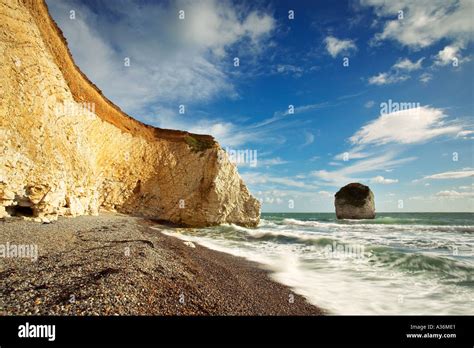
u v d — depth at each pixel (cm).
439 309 784
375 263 1368
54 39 2530
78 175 2052
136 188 3419
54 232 1145
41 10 2359
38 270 649
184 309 600
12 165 1316
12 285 548
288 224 4450
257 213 3859
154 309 562
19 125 1399
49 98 1764
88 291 556
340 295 899
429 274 1150
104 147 3156
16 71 1461
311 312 740
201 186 3503
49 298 514
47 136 1625
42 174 1494
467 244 1902
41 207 1488
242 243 2105
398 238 2342
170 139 3984
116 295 566
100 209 3014
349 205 6806
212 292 763
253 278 1058
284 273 1181
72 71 2816
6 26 1505
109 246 1030
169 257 1067
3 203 1293
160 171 3638
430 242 2031
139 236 1458
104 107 3347
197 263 1123
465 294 906
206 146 3888
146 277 712
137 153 3575
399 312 760
